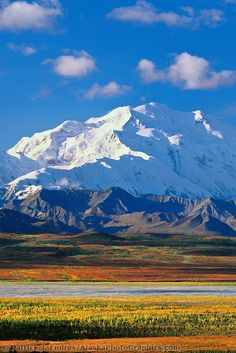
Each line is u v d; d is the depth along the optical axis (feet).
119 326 555.69
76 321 577.43
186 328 553.64
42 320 576.20
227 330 545.44
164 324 572.92
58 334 517.14
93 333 522.88
